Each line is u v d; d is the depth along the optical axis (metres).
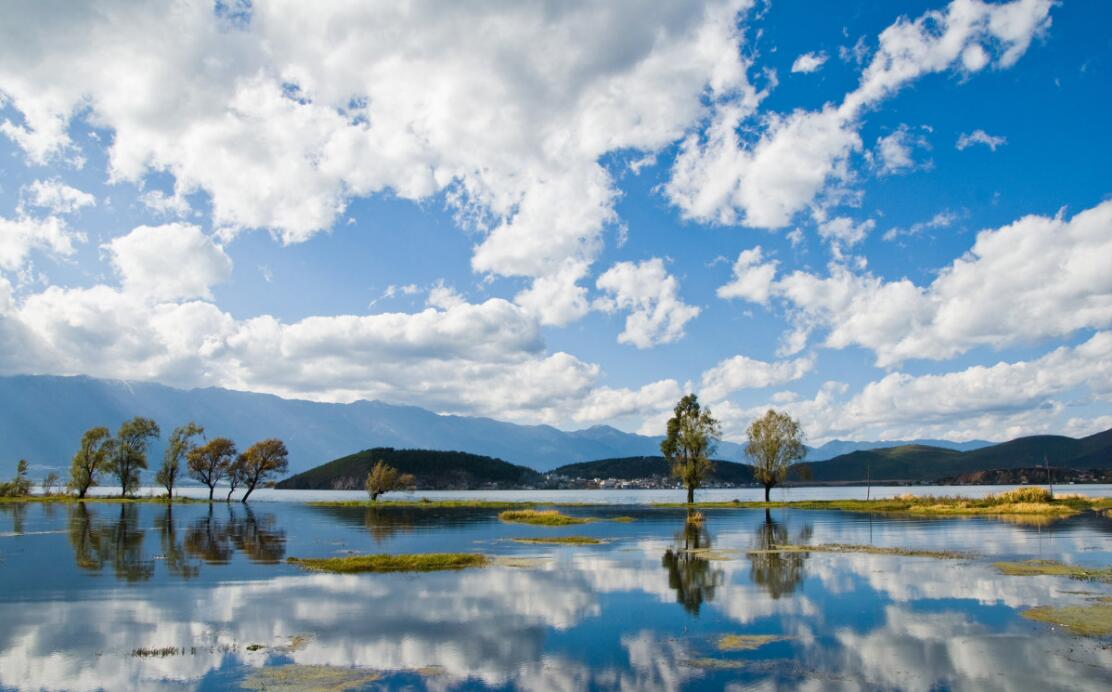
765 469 122.12
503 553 46.28
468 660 20.72
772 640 22.98
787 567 38.97
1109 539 52.47
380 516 89.88
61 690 17.67
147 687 17.98
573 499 180.88
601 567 39.34
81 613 26.58
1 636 23.02
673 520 80.94
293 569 38.44
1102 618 25.56
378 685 18.44
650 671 19.73
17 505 113.25
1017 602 28.53
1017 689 18.03
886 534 58.62
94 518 80.69
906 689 18.17
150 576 35.75
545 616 26.58
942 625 24.77
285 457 139.50
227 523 74.38
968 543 50.34
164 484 135.75
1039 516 81.00
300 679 18.80
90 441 133.62
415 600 29.48
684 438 120.38
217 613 26.69
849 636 23.39
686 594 30.89
